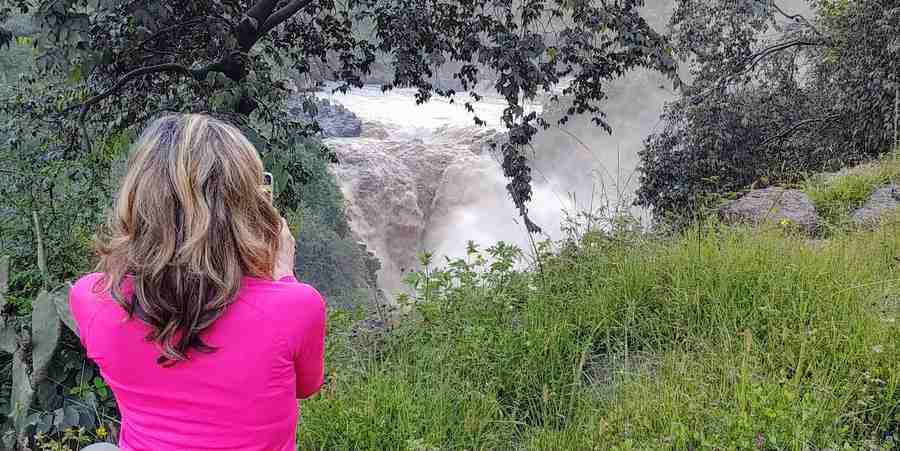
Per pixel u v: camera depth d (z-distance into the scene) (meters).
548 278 5.46
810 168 15.05
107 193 6.34
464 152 49.88
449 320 4.92
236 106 7.76
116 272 1.44
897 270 5.09
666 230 6.34
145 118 8.44
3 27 7.82
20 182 6.12
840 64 14.95
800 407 3.12
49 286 4.61
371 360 4.56
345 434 3.51
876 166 9.62
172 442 1.44
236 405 1.45
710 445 2.92
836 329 3.88
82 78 7.22
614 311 4.75
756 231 6.00
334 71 10.33
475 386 4.09
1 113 8.11
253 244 1.46
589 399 3.80
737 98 15.54
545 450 3.40
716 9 14.90
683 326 4.45
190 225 1.42
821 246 5.89
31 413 4.25
